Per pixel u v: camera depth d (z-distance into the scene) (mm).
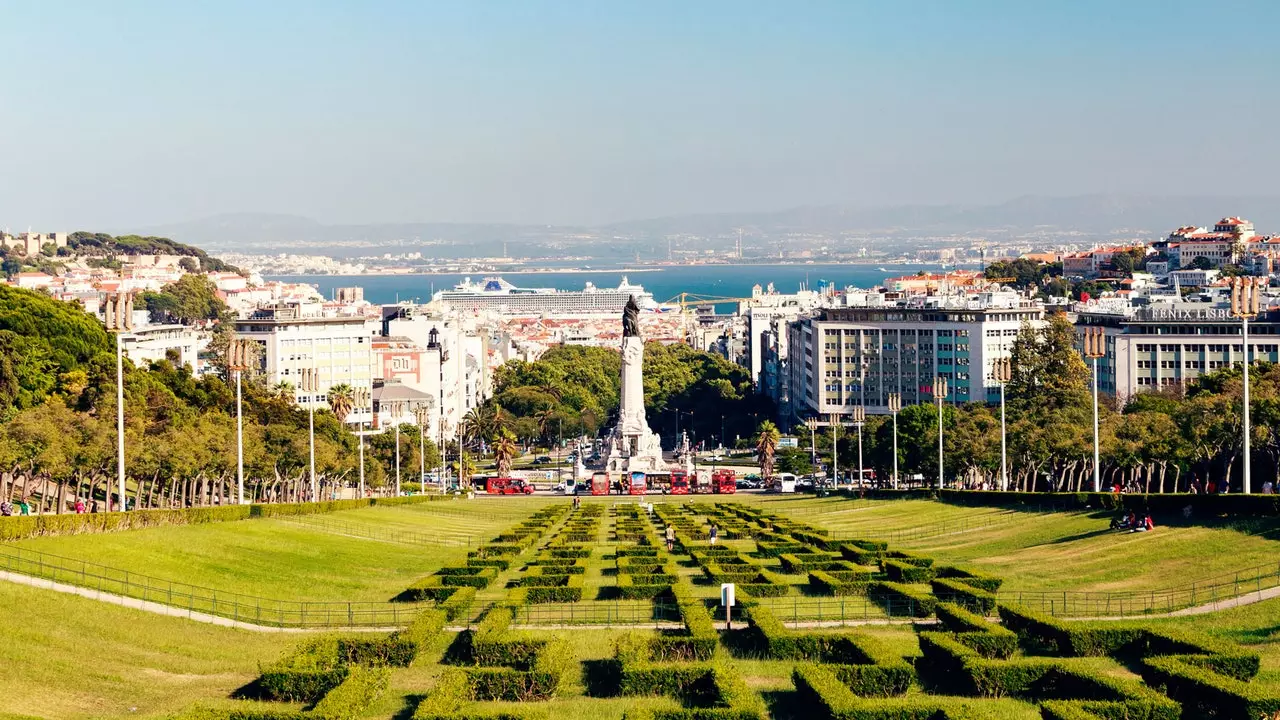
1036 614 113188
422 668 109062
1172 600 124938
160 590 126438
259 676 103625
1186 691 89000
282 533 178000
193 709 88062
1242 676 93500
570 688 102875
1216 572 132875
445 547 192500
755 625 117250
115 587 123812
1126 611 121750
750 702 90750
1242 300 161500
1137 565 143625
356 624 126625
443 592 141125
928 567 147750
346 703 90188
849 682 98062
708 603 136125
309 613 131000
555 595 140125
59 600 114250
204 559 147250
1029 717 91688
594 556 182500
